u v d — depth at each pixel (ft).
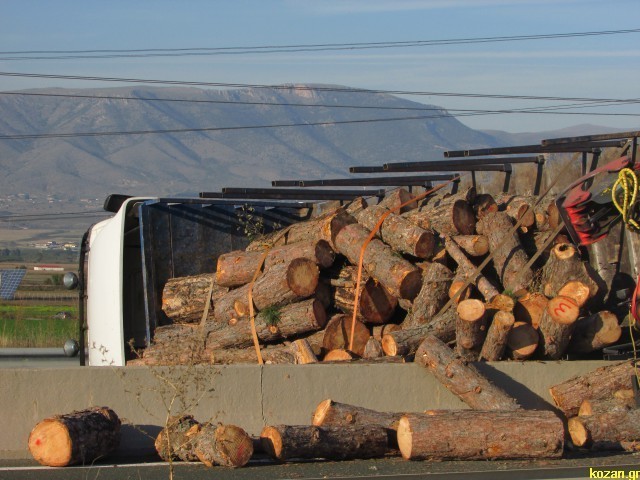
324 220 48.98
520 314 41.78
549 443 30.94
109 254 51.88
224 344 46.11
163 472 29.81
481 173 60.39
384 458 32.17
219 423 31.09
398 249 46.93
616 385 37.76
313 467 30.63
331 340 44.96
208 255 53.31
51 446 30.30
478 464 30.96
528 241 48.37
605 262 48.37
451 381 36.60
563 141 51.29
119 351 50.16
